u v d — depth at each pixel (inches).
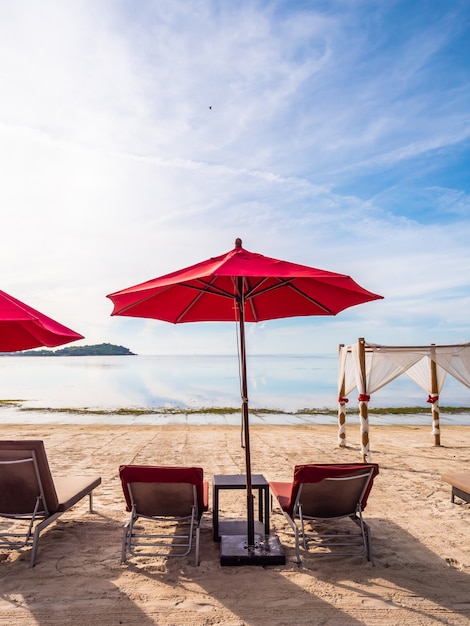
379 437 479.2
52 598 137.7
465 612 131.7
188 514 169.5
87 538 186.4
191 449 387.9
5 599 137.0
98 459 343.9
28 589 143.3
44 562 163.5
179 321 207.9
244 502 240.8
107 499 239.6
